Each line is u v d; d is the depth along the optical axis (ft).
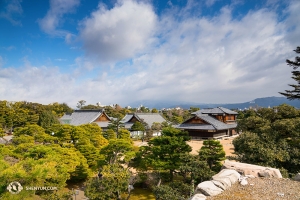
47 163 43.47
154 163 55.72
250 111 109.60
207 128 141.38
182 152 59.47
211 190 26.30
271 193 26.40
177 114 264.31
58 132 88.33
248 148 50.70
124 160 59.57
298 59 68.54
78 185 65.98
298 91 71.77
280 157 46.21
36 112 196.44
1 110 159.22
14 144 85.87
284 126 51.72
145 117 186.70
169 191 46.42
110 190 46.91
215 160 60.39
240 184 29.48
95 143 89.56
